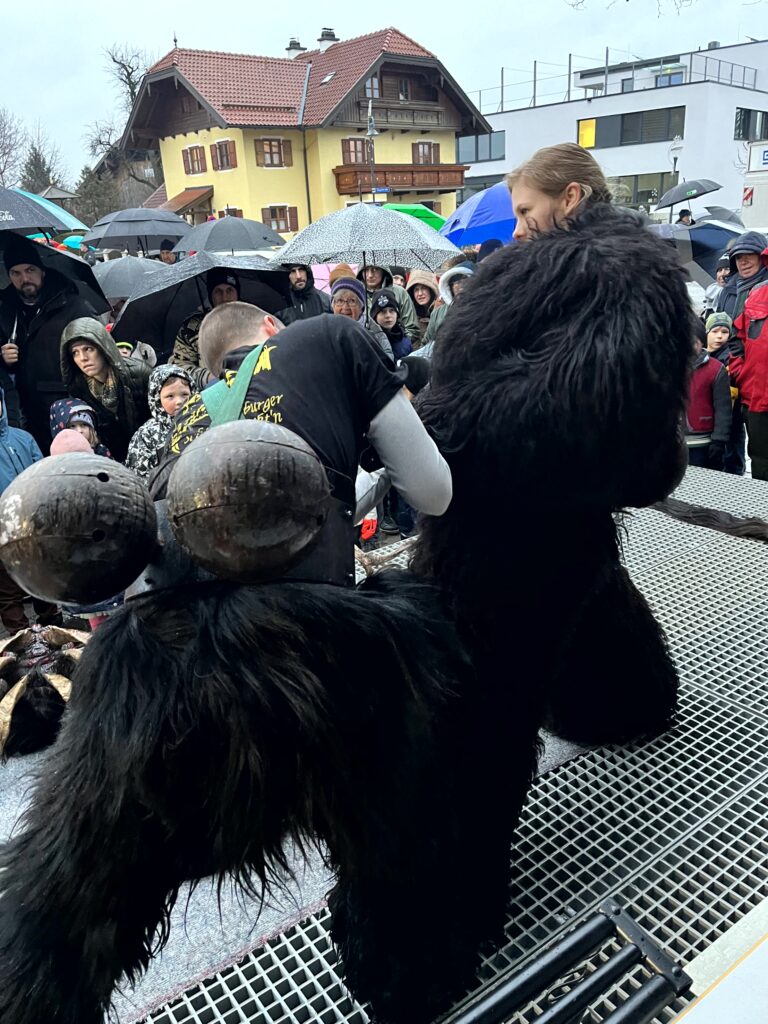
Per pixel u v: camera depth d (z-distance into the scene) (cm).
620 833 201
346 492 130
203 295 486
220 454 96
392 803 121
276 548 98
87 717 106
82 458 101
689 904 178
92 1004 111
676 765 225
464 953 154
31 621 423
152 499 119
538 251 143
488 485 141
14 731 242
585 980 136
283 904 187
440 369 149
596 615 210
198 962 174
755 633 286
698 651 276
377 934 145
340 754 110
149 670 104
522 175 178
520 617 152
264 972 170
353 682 112
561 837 201
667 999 132
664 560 341
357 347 132
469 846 153
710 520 226
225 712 102
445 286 219
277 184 2595
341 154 2617
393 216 525
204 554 99
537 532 147
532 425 132
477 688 147
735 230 718
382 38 2639
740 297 546
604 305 131
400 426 132
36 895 108
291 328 134
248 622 104
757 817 202
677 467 162
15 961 107
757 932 156
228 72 2619
